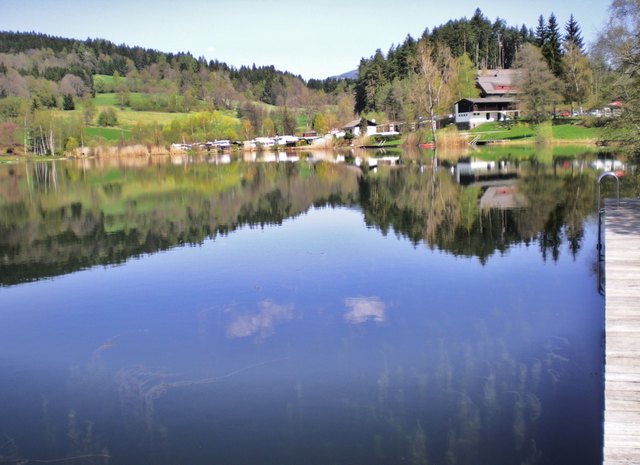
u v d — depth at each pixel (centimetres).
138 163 6412
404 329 820
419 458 509
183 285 1109
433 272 1130
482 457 506
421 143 6938
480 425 556
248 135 10756
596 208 1800
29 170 5556
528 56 6334
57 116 9431
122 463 525
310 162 5209
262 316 905
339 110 11975
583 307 889
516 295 963
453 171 3341
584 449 511
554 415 567
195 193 2759
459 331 805
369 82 10450
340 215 1927
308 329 837
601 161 3438
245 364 725
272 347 775
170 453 537
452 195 2277
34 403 651
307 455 522
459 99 8294
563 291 977
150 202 2456
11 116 9269
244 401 629
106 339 841
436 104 7125
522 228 1538
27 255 1440
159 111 13625
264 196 2552
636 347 550
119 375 714
